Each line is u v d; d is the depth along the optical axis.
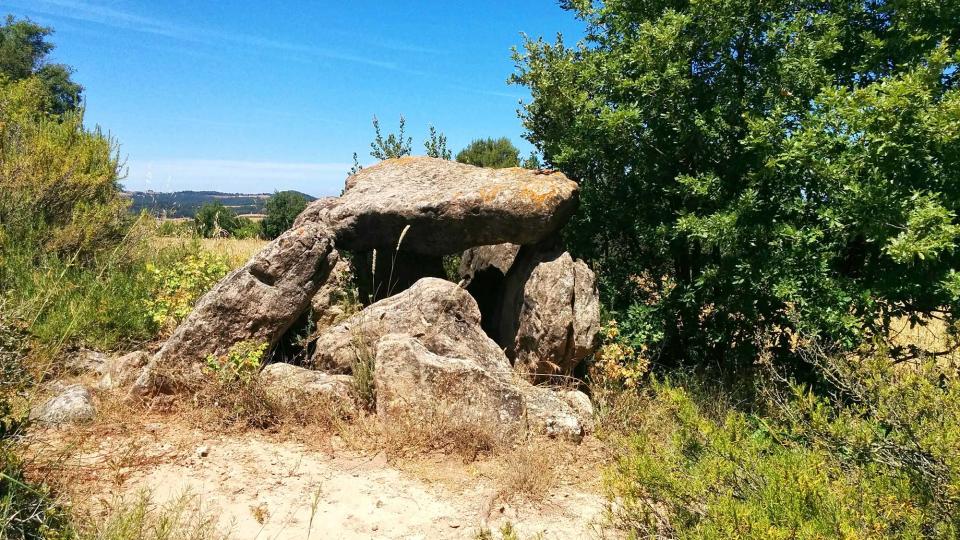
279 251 5.84
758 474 3.22
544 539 3.93
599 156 7.27
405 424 5.12
